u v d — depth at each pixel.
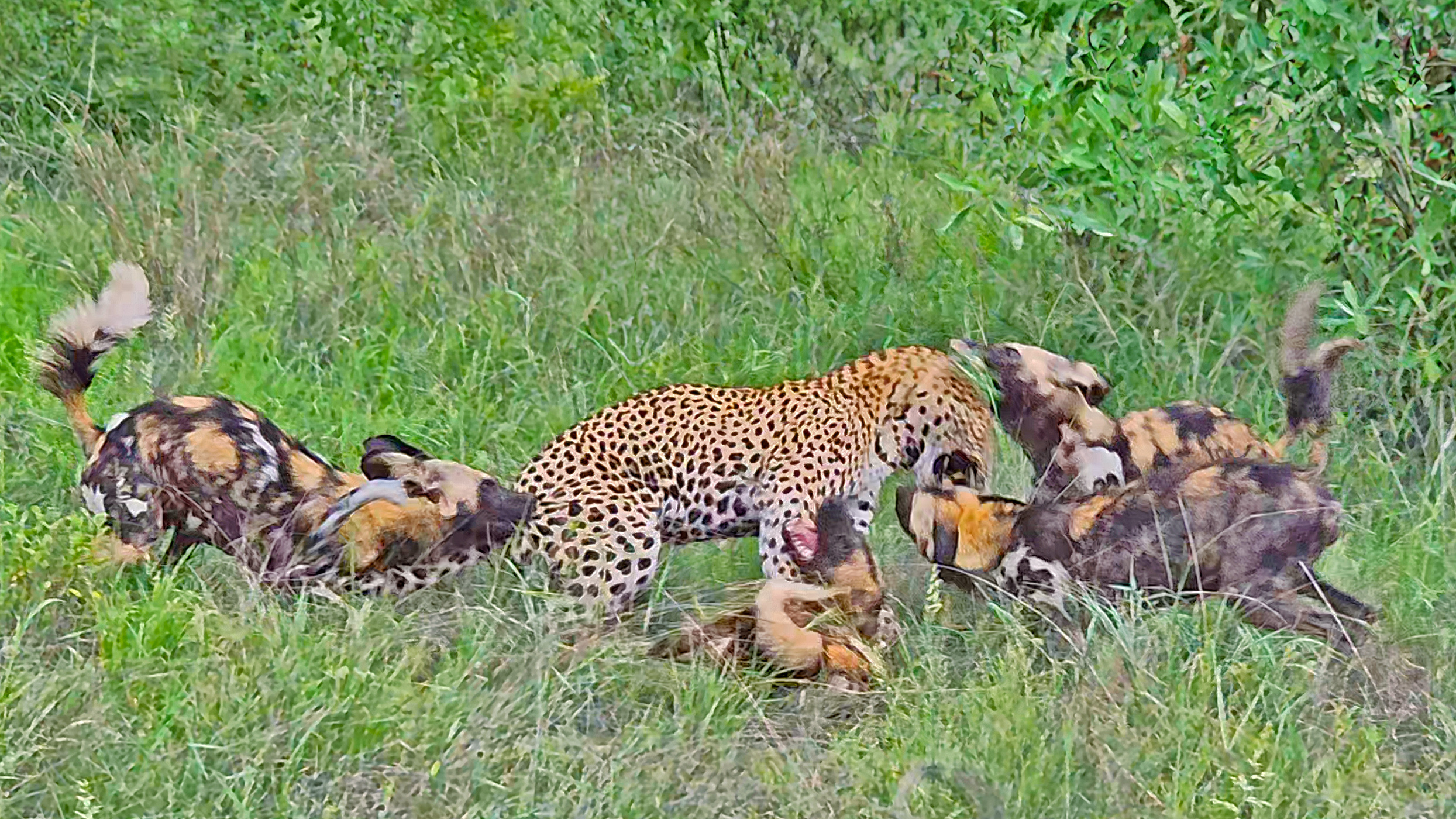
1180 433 10.61
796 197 15.66
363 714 8.27
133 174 15.22
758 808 8.00
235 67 17.89
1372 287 11.85
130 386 12.16
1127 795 7.90
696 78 18.69
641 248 14.54
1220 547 9.45
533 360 12.84
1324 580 9.84
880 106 18.23
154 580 9.47
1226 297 12.84
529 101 17.69
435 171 16.45
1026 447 10.86
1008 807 7.86
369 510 9.77
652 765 8.14
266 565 9.84
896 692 9.00
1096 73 12.55
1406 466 11.36
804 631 9.33
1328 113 12.07
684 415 10.48
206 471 9.94
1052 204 13.17
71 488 10.86
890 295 13.45
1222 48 12.38
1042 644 9.39
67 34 17.98
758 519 10.57
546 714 8.55
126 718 8.16
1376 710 8.90
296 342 13.39
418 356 13.05
